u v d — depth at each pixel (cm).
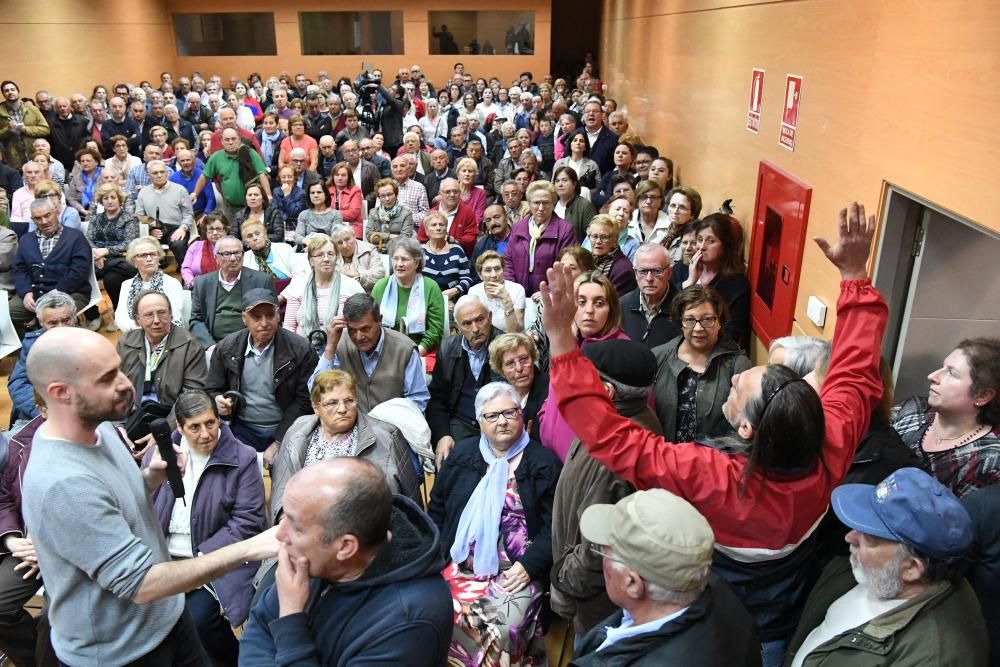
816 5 325
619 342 229
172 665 207
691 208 481
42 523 174
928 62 223
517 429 267
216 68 1658
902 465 199
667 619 146
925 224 248
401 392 374
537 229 519
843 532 204
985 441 203
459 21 1638
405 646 143
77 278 570
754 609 183
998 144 184
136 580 175
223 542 290
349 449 301
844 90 291
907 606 152
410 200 690
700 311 279
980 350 200
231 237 467
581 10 1939
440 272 533
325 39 1645
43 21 1209
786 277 356
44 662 210
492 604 253
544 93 1328
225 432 304
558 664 279
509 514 266
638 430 174
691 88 640
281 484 298
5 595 265
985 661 148
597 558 206
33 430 280
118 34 1419
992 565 172
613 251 446
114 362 178
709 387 286
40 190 634
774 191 381
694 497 167
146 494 200
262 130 1105
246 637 161
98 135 988
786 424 158
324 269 454
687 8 660
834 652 158
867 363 183
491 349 324
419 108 1289
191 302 491
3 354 514
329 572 147
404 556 154
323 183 700
